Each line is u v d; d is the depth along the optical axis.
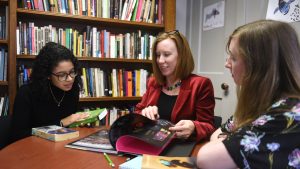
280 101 0.73
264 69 0.74
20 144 1.21
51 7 2.25
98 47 2.45
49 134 1.28
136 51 2.59
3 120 1.72
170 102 1.59
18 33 2.18
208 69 2.81
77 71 1.85
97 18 2.38
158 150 1.07
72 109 1.94
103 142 1.21
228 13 2.51
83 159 1.02
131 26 2.71
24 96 1.71
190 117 1.53
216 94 2.68
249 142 0.70
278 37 0.73
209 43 2.78
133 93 2.60
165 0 2.63
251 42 0.75
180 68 1.58
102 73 2.47
